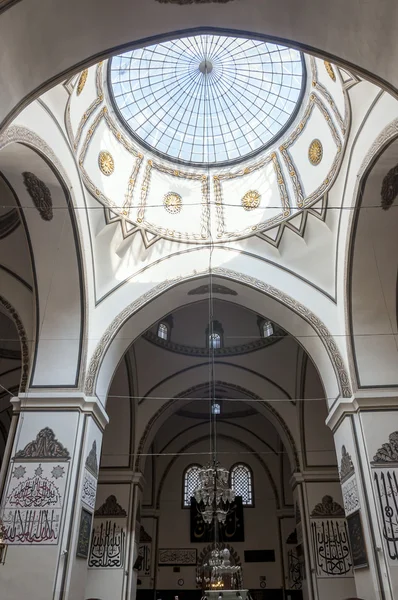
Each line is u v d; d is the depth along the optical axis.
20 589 6.91
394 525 7.24
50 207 8.23
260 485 16.81
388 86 4.95
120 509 11.88
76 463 7.92
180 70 10.26
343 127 8.62
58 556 7.13
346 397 8.54
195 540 16.03
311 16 4.90
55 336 8.83
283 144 10.52
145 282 10.05
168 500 16.73
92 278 9.33
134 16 4.89
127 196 10.19
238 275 10.22
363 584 7.66
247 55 9.96
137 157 10.57
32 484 7.67
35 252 8.73
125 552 11.33
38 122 7.15
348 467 8.27
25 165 7.51
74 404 8.33
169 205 10.84
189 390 13.48
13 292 9.31
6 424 14.58
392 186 7.84
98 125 9.48
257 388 13.46
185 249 10.55
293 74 9.99
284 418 13.11
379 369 8.49
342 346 9.00
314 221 9.83
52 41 4.70
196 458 17.30
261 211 10.67
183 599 15.19
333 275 9.55
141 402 13.18
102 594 10.86
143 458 12.73
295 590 15.03
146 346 13.13
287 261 10.25
